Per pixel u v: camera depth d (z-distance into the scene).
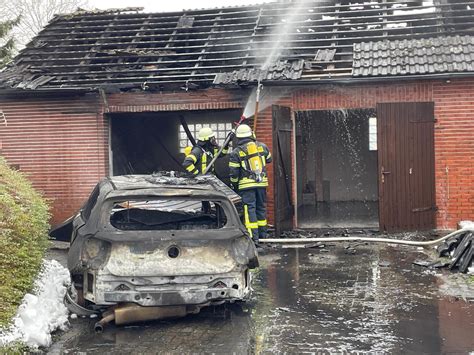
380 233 12.30
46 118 13.62
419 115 12.31
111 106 13.41
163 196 6.84
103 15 15.91
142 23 15.55
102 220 6.67
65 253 11.05
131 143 16.28
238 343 6.02
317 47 13.47
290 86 12.73
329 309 7.16
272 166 12.72
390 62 12.40
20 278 6.29
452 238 9.92
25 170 13.70
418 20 13.73
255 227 10.91
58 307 6.91
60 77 13.80
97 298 6.55
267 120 12.91
